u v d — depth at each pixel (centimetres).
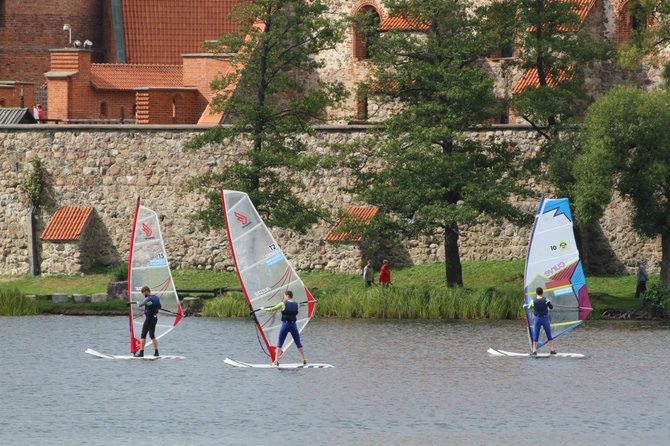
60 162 19612
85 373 10244
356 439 7456
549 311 11456
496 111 16850
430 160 16075
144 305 11219
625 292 16712
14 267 19688
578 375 10050
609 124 15175
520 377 9944
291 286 10706
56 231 19150
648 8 17612
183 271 19188
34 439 7481
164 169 19300
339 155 18162
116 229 19462
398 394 9081
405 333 13438
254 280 10581
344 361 10988
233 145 19025
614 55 17200
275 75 17412
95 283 18725
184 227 19275
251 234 10575
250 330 13950
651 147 15188
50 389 9356
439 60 16950
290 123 17775
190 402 8750
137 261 11469
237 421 8031
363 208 18488
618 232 17675
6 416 8238
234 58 17238
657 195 15700
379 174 16588
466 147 16938
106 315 16062
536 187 17975
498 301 15525
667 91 16538
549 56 16625
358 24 17462
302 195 18875
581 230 17550
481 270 17762
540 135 17888
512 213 16150
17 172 19688
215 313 15850
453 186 16088
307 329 13938
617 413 8300
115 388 9394
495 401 8781
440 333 13438
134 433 7656
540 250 11306
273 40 16838
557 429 7756
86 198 19550
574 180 16075
